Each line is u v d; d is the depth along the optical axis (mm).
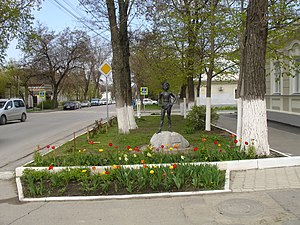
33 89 55719
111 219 4402
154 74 19703
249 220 4141
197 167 6094
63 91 60094
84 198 5285
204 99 41219
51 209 4910
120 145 9977
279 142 10289
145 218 4383
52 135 14492
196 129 13773
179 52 14375
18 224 4352
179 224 4125
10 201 5387
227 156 7035
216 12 10641
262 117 7504
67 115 30891
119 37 12641
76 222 4344
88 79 63281
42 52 42312
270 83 18859
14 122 23062
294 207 4512
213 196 5191
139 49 20688
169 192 5387
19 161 8695
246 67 7699
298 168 6617
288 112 16312
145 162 6887
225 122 18109
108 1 12453
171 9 12938
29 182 5945
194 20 12484
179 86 22625
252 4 7480
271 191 5285
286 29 10391
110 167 6457
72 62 45500
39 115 32031
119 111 12656
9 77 44562
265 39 7539
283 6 9508
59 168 6637
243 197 5070
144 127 15781
